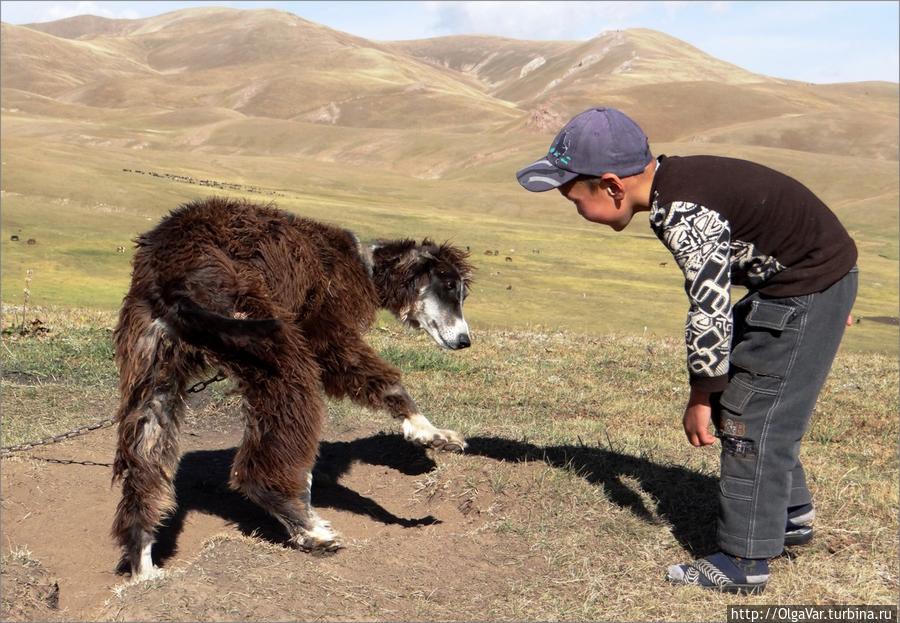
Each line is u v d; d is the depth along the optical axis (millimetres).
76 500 5504
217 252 4355
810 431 7977
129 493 4219
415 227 45562
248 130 151000
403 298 5410
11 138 67875
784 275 3975
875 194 76875
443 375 9531
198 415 7297
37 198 37406
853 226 61938
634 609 4121
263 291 4383
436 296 5457
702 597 4242
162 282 4223
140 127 170625
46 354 8578
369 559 4488
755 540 4215
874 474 6586
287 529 4438
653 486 5492
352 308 5023
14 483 5590
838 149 129625
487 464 5766
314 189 70875
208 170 73938
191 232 4387
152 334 4234
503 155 121625
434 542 4785
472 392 8828
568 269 34625
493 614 4027
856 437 7895
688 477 5660
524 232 47281
